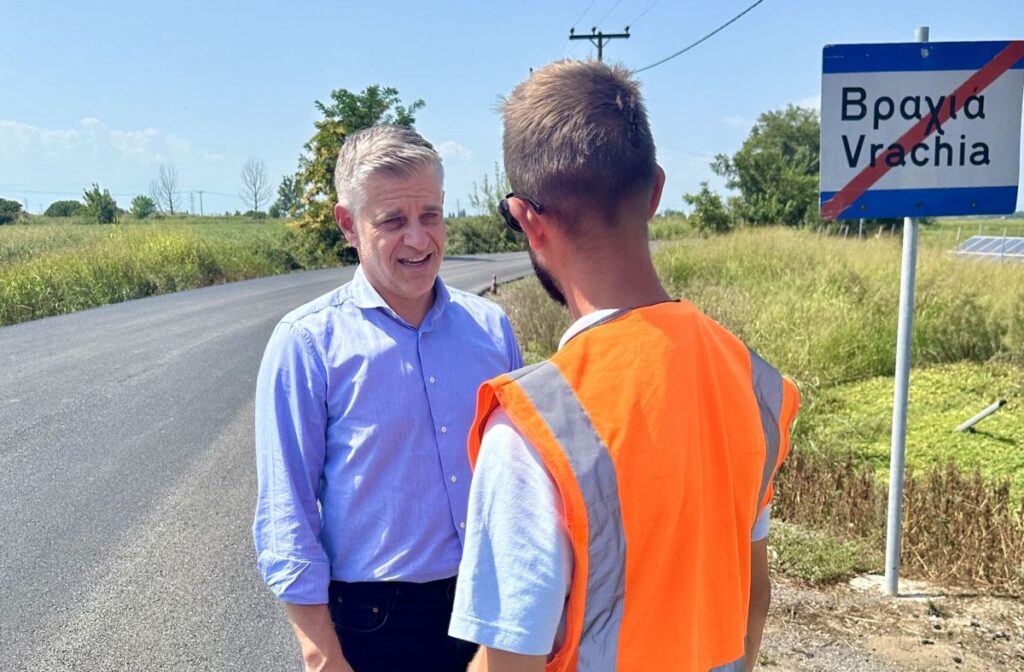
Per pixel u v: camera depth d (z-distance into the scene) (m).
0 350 10.89
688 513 1.14
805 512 4.88
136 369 9.39
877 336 9.67
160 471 5.79
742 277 15.54
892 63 3.55
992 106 3.57
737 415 1.29
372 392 1.94
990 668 3.24
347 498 1.94
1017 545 4.15
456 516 1.97
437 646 1.99
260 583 4.07
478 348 2.10
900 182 3.62
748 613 1.52
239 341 11.29
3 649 3.49
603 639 1.11
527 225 1.28
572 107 1.21
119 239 23.09
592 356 1.15
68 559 4.36
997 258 15.26
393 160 1.93
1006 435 7.19
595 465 1.07
